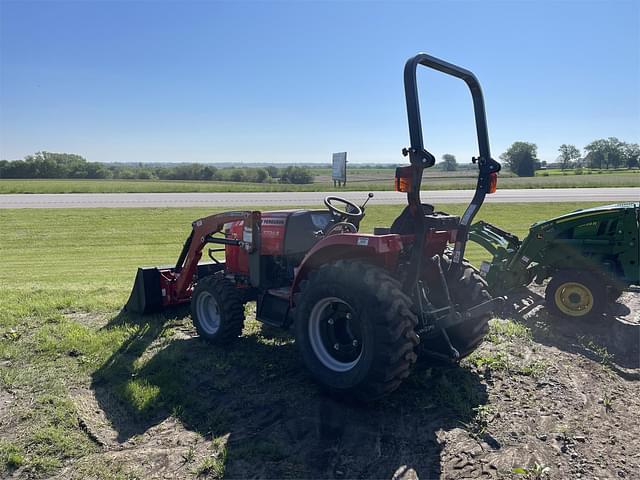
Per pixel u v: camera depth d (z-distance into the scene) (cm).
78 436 333
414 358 347
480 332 429
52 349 473
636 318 626
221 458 310
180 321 575
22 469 299
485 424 351
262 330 544
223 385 407
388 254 386
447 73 383
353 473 298
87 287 789
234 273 562
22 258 1376
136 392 387
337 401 379
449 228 420
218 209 2423
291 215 506
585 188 3953
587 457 316
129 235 1786
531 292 705
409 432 339
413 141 342
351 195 3331
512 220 2034
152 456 313
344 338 383
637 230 598
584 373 444
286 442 327
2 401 377
